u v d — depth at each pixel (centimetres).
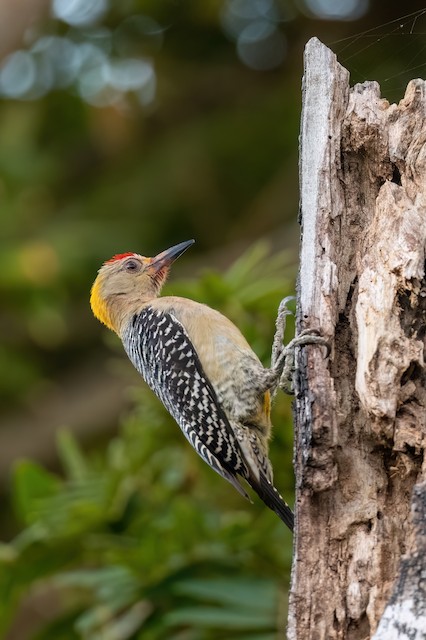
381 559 688
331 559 698
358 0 1698
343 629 679
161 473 1152
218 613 1023
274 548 1059
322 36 1736
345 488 714
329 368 737
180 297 1116
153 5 1772
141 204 1850
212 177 1855
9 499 1795
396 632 612
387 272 734
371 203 796
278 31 1784
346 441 724
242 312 1112
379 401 697
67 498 1128
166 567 1060
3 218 1819
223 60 1844
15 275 1720
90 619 1088
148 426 1145
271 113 1834
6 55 1652
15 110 1869
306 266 770
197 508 1089
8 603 1096
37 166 1844
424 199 767
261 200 1833
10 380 1809
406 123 794
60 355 1923
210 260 1794
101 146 1888
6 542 1762
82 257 1778
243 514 1104
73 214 1852
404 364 700
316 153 798
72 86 1842
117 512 1102
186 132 1880
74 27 1795
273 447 1077
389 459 716
